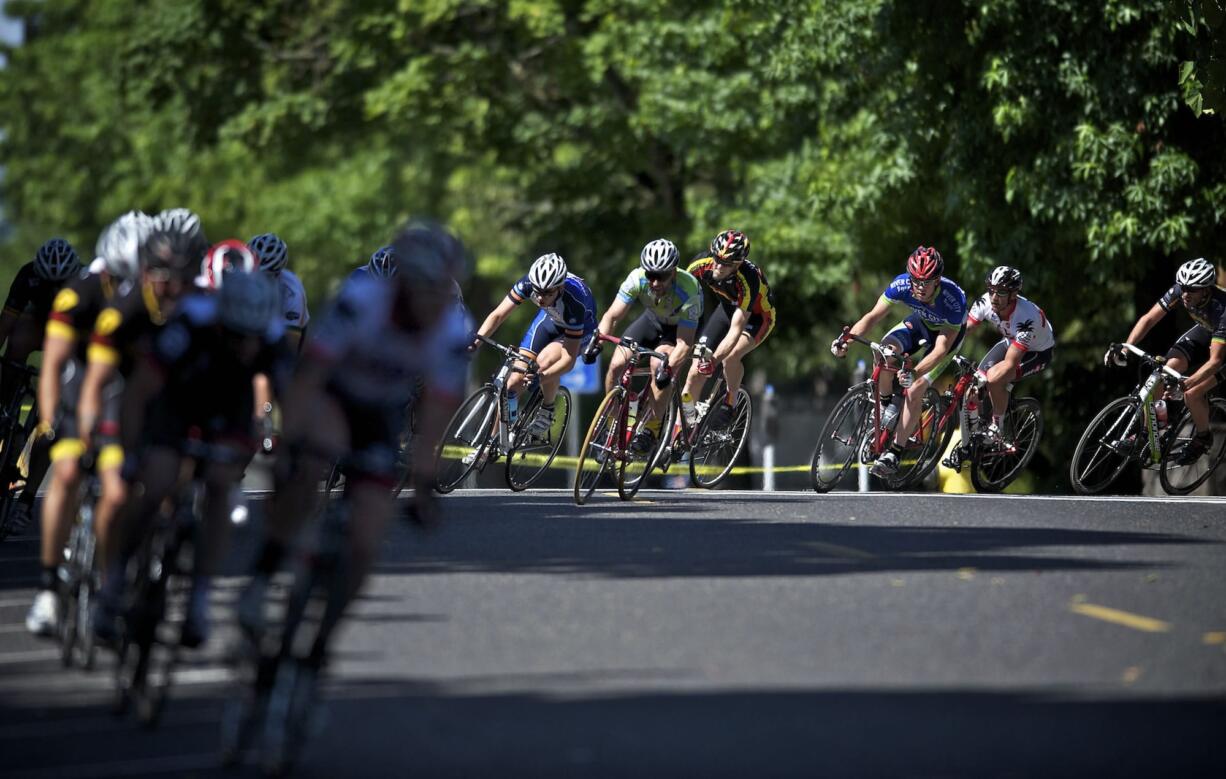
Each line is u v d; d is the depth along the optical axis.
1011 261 60.41
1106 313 71.25
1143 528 34.81
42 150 129.12
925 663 21.97
